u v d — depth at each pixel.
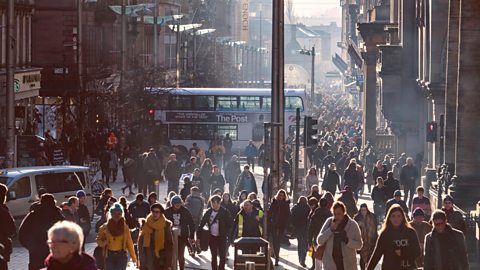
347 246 43.38
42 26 180.00
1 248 43.94
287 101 166.12
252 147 149.75
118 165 143.12
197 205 70.94
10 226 49.06
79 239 26.64
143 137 148.75
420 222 52.59
